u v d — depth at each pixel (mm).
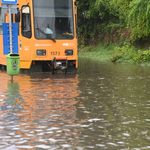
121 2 30828
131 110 8133
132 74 16359
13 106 8516
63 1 17500
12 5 14852
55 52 17297
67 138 5906
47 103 8922
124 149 5363
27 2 17062
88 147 5449
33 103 8914
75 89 11422
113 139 5863
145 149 5363
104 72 17500
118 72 17453
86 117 7395
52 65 16734
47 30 17203
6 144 5586
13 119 7191
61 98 9672
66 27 17516
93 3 42625
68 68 17875
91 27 44656
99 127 6605
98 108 8336
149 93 10625
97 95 10227
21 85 12336
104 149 5355
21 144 5586
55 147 5449
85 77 15102
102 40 42219
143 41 30344
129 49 29812
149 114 7711
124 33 35688
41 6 17188
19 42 17375
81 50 43969
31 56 17047
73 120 7129
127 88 11672
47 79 14344
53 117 7379
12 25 15172
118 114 7691
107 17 41781
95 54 36688
